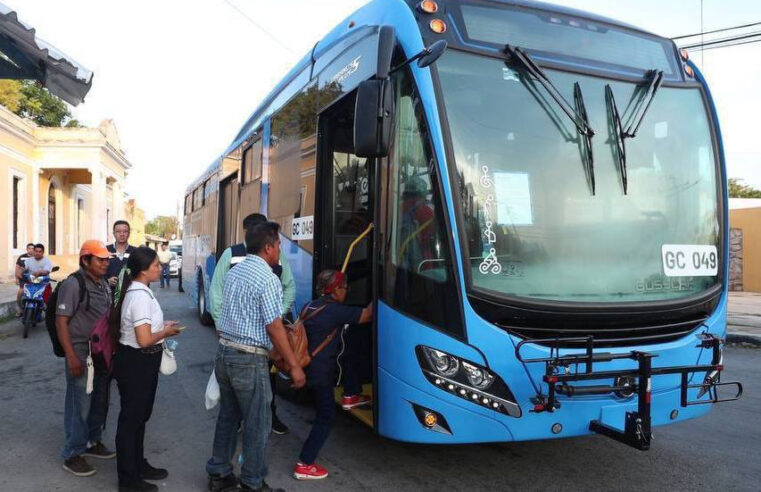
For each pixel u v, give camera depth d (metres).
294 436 5.32
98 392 4.72
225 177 9.72
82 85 5.95
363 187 5.36
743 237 22.34
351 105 4.95
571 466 4.58
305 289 5.37
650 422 3.62
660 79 4.39
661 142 4.32
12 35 5.20
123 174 32.88
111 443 5.11
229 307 3.82
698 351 4.06
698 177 4.42
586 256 3.92
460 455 4.80
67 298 4.32
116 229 5.88
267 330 3.69
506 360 3.58
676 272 4.15
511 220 3.80
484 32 4.08
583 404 3.74
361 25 4.72
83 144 24.89
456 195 3.68
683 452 4.90
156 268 4.08
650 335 3.89
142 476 4.27
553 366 3.51
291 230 5.94
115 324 4.00
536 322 3.67
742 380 7.69
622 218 4.07
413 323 3.72
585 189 4.01
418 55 3.77
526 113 3.99
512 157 3.89
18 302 11.11
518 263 3.76
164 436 5.30
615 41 4.44
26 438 5.21
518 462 4.65
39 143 24.23
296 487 4.16
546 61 4.14
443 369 3.60
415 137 3.87
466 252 3.62
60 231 27.31
